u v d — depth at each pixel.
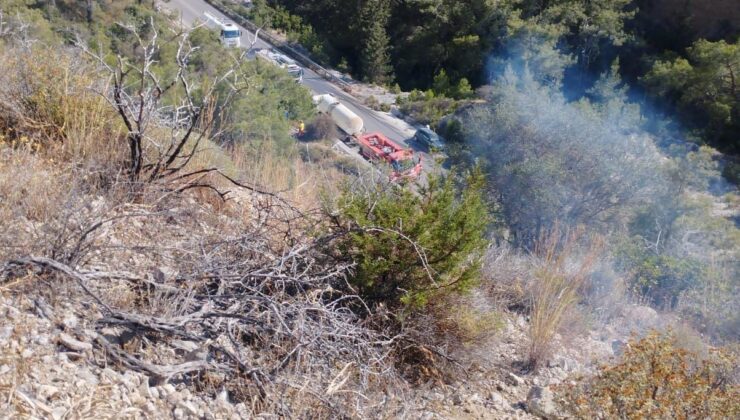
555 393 4.00
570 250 6.75
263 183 5.29
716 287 9.29
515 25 40.25
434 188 4.57
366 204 4.42
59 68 5.10
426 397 3.93
